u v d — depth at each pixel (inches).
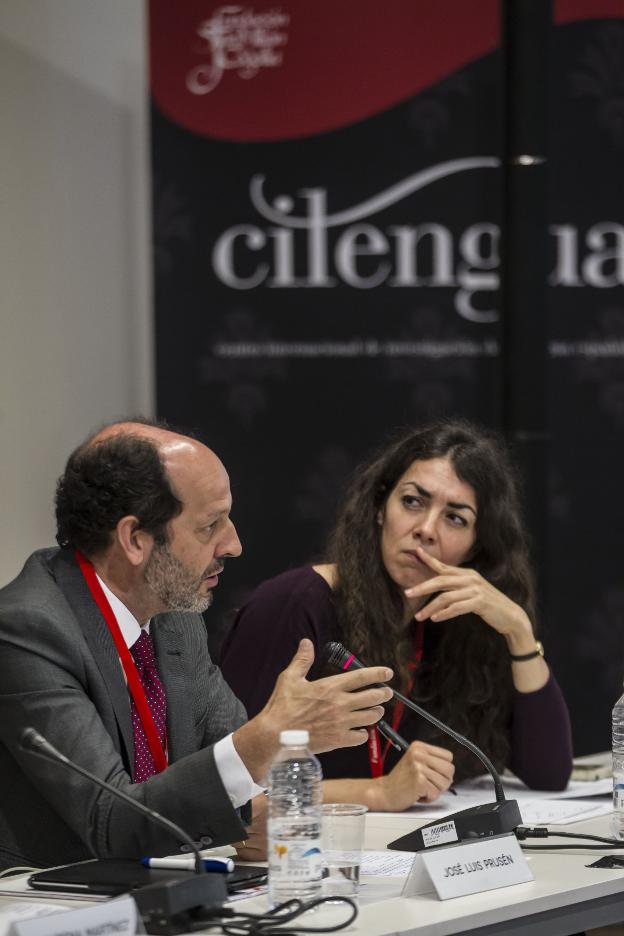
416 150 568.7
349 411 569.0
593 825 285.1
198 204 569.6
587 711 575.2
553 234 572.7
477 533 368.2
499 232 567.5
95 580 265.0
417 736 357.7
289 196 570.3
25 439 590.9
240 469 571.5
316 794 213.9
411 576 354.9
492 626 355.9
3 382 587.8
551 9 565.9
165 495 260.1
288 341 570.6
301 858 211.0
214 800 231.8
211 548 266.7
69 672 255.4
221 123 569.6
